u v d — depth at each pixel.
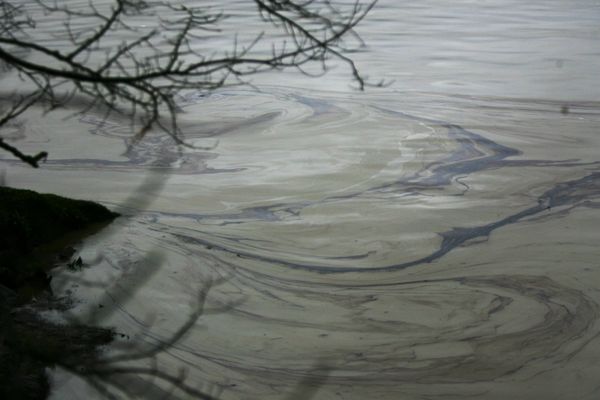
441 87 12.76
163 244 7.13
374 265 6.80
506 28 18.11
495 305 6.11
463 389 5.06
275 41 15.74
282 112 11.46
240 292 6.30
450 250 7.06
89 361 5.24
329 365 5.33
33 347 5.26
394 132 10.49
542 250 7.02
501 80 13.20
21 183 8.70
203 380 5.13
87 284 6.34
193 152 9.73
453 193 8.36
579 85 12.80
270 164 9.28
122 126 10.73
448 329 5.78
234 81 13.02
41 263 6.68
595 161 9.34
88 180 8.79
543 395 4.99
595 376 5.18
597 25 18.42
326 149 9.82
